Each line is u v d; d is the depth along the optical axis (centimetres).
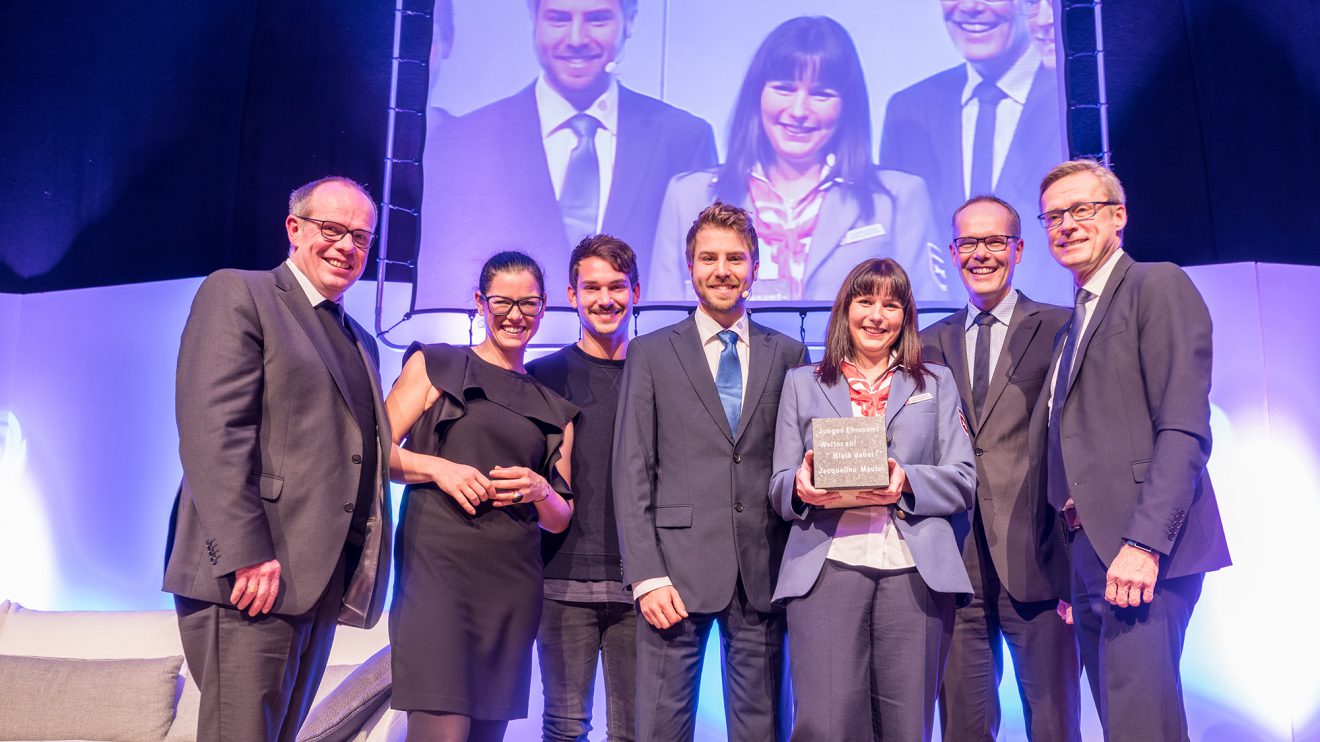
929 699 237
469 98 405
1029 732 277
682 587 249
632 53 403
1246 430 370
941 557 238
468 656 244
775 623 255
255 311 231
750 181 391
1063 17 386
